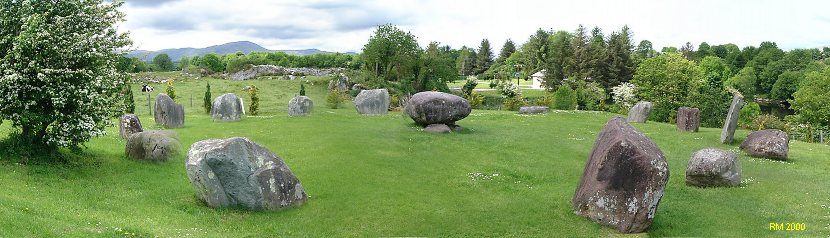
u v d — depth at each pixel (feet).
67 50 60.49
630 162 52.29
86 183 59.36
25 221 40.70
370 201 60.95
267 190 55.88
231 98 122.93
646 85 218.18
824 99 193.77
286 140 94.89
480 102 219.00
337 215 55.98
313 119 124.77
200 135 98.84
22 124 62.18
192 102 193.67
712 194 65.82
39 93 60.13
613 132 56.29
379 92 141.38
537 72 378.94
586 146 98.94
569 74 321.11
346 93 230.07
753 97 339.77
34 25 58.13
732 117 105.70
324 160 79.71
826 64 362.12
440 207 59.57
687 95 208.23
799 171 80.89
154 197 57.47
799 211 59.36
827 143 133.49
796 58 361.30
